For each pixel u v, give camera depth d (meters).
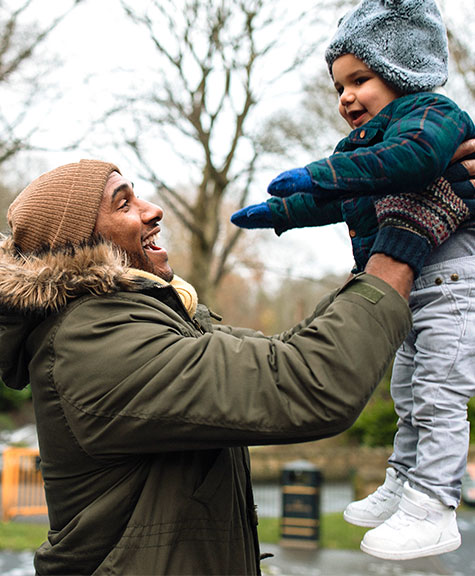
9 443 21.97
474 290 1.82
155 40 12.66
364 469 14.23
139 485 1.72
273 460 14.76
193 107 13.51
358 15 1.88
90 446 1.69
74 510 1.80
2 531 9.46
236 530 1.79
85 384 1.67
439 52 1.85
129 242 2.03
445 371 1.81
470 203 1.75
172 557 1.68
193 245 14.79
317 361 1.57
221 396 1.58
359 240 1.92
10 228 2.14
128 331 1.70
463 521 10.24
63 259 1.83
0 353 1.88
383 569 7.61
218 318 2.41
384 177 1.56
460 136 1.67
